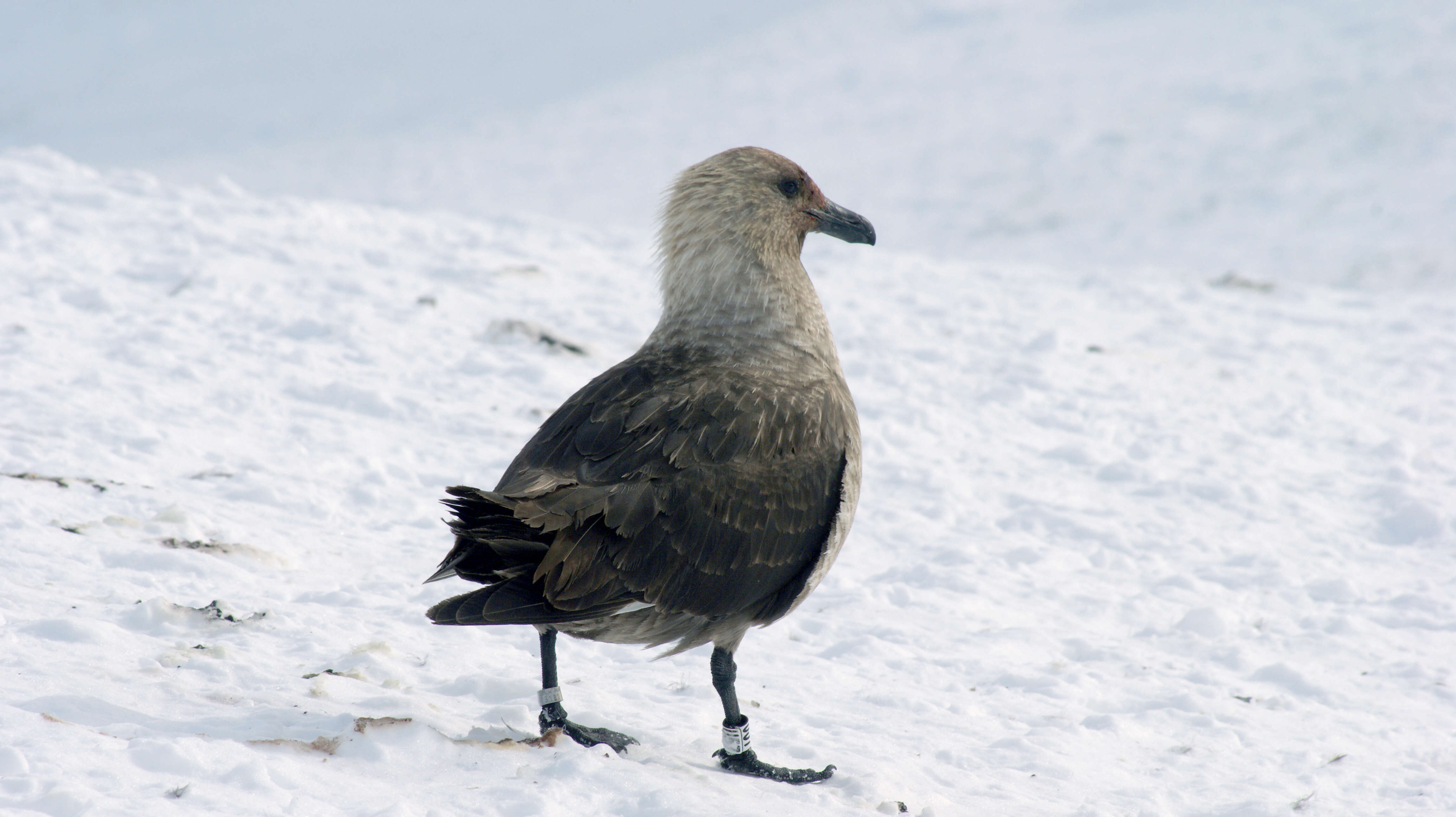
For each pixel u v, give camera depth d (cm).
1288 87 7188
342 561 1046
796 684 915
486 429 1489
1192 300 2662
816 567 728
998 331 2239
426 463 1362
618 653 933
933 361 2025
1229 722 916
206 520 1041
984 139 7244
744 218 782
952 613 1116
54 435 1226
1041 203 6141
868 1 11094
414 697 742
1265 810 726
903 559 1273
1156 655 1059
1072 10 9862
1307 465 1644
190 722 644
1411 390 2002
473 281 2223
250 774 568
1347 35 7888
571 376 1734
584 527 652
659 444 689
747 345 769
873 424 1700
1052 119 7419
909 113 8006
